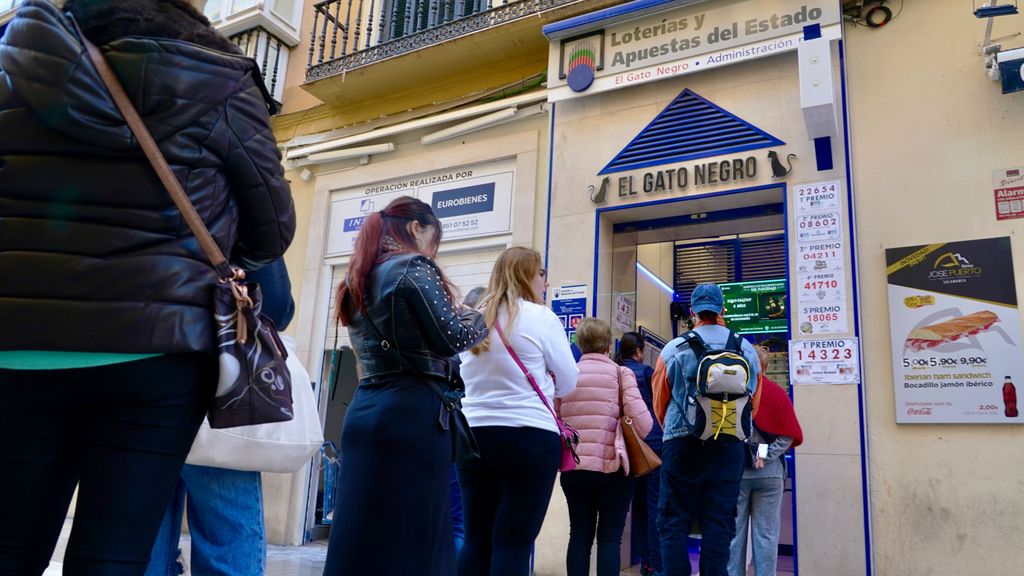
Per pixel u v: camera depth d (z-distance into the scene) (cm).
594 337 421
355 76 828
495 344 307
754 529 475
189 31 161
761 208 630
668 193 634
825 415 534
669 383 411
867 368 535
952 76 554
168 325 144
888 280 539
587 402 394
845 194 563
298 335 826
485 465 301
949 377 507
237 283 163
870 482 516
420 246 266
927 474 502
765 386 471
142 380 144
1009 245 510
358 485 232
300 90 945
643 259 742
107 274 141
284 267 232
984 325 504
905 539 499
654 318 726
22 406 142
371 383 246
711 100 636
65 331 136
